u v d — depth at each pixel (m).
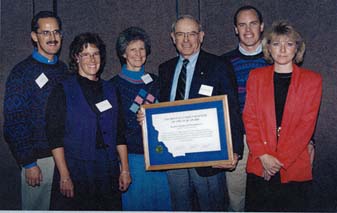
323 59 3.58
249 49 3.01
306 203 2.73
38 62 3.04
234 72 2.88
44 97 3.00
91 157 2.81
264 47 2.78
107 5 3.74
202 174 2.91
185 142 2.93
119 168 2.94
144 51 2.96
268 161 2.66
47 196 3.09
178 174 2.97
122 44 2.96
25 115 2.96
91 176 2.82
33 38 3.11
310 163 2.74
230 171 3.14
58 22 3.10
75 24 3.75
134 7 3.73
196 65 2.91
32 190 3.11
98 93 2.87
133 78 2.98
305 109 2.63
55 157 2.83
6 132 2.98
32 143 3.00
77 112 2.80
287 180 2.68
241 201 3.16
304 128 2.63
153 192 3.01
